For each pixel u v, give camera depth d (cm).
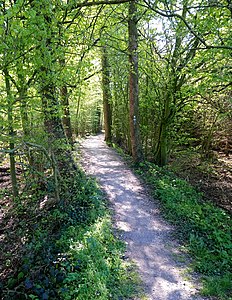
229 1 627
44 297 436
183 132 1540
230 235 707
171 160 1575
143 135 1614
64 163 928
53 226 674
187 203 887
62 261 521
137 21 1169
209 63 918
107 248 589
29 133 680
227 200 1041
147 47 1259
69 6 711
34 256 555
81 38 810
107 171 1253
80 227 663
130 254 591
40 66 598
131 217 784
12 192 903
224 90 1042
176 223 748
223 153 1689
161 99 1325
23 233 661
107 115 2183
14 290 465
